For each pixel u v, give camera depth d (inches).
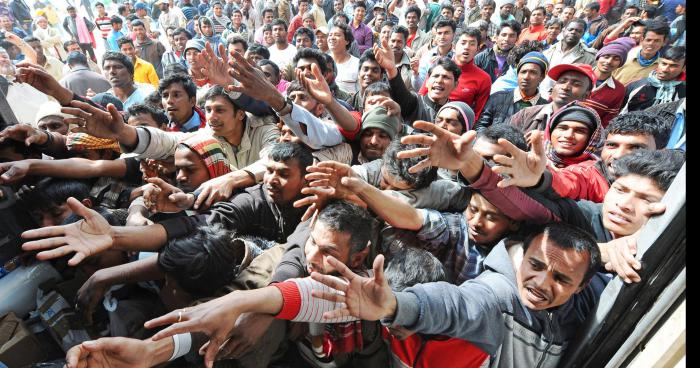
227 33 253.4
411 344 46.1
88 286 46.9
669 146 71.0
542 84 125.0
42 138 66.2
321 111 92.9
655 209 33.9
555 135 76.7
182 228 48.8
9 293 49.1
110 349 33.6
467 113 84.5
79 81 135.9
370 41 223.5
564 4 266.1
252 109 80.1
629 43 138.3
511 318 43.3
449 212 58.4
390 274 46.1
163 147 66.8
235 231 55.4
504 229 49.3
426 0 311.6
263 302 37.4
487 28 226.1
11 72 110.6
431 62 163.2
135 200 60.2
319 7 279.0
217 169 66.8
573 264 40.5
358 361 49.7
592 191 62.4
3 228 52.5
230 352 40.3
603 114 115.6
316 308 39.8
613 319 38.9
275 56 191.5
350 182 47.1
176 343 37.8
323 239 44.5
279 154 58.2
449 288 40.9
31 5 242.8
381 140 75.9
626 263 36.5
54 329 47.4
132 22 209.5
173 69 114.7
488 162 57.3
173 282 48.9
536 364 45.5
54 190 55.5
